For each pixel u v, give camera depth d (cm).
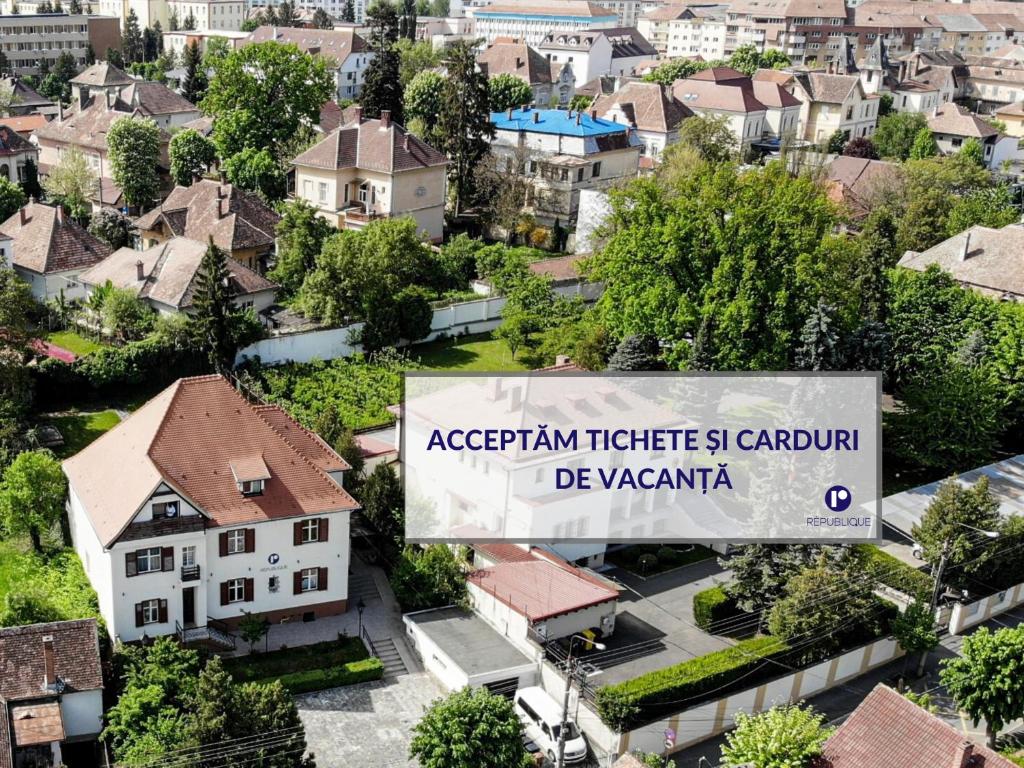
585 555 6581
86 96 18325
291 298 9712
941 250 10456
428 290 10312
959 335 8544
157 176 13112
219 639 5509
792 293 8044
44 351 7919
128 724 4641
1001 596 6681
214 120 13950
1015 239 10162
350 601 6100
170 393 5803
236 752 4312
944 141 18362
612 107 15738
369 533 6644
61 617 5369
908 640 5900
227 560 5553
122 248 9725
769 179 8375
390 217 11506
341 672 5456
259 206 10962
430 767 4562
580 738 5172
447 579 5966
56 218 9806
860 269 8919
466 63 12456
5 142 12888
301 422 7844
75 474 5991
